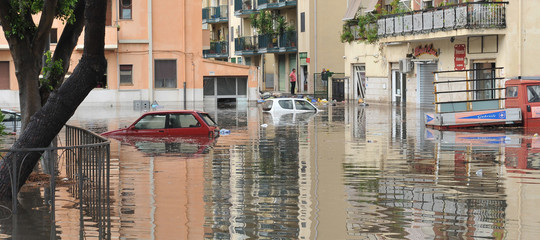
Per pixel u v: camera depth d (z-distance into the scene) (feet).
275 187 46.26
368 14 178.50
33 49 46.68
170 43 176.45
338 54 221.66
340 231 33.55
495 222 35.42
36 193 43.57
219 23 297.33
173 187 46.16
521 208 38.88
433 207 39.29
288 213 37.83
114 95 172.96
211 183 47.91
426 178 49.88
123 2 173.06
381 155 64.28
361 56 185.26
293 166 56.85
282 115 129.08
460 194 43.27
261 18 238.89
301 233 33.30
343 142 77.00
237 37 269.64
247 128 97.91
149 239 32.07
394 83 170.50
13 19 45.37
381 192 44.14
